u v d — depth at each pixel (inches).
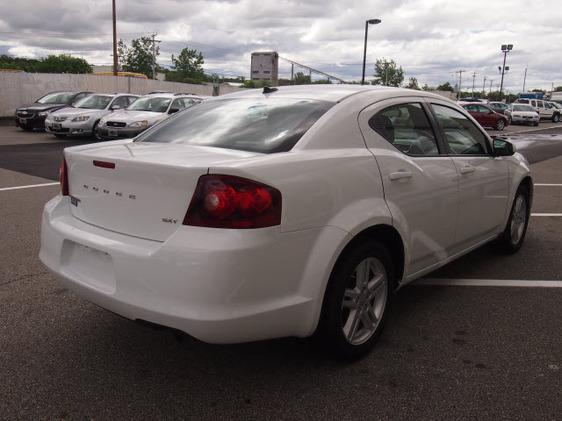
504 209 193.5
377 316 133.2
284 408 110.3
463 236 167.8
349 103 135.0
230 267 99.5
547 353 133.5
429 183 145.2
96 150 125.3
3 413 107.2
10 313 153.6
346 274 119.7
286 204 106.5
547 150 711.7
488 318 154.5
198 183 102.6
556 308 162.1
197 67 3088.1
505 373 123.7
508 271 195.6
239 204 101.2
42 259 131.3
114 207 115.0
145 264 104.6
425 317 155.0
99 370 124.2
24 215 270.2
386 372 124.3
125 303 107.5
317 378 121.6
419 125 153.4
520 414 108.1
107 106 711.1
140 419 106.3
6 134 748.6
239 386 118.3
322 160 117.5
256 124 132.5
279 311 106.7
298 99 140.8
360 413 108.6
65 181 131.4
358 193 122.6
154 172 106.8
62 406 110.0
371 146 132.9
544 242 235.0
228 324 100.6
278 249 105.4
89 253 118.5
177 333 106.1
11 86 991.0
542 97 2434.8
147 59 2947.8
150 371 124.1
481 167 173.6
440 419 106.6
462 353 133.4
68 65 2832.2
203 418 107.0
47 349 133.5
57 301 162.7
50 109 786.8
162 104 655.8
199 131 139.2
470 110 1213.7
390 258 134.0
